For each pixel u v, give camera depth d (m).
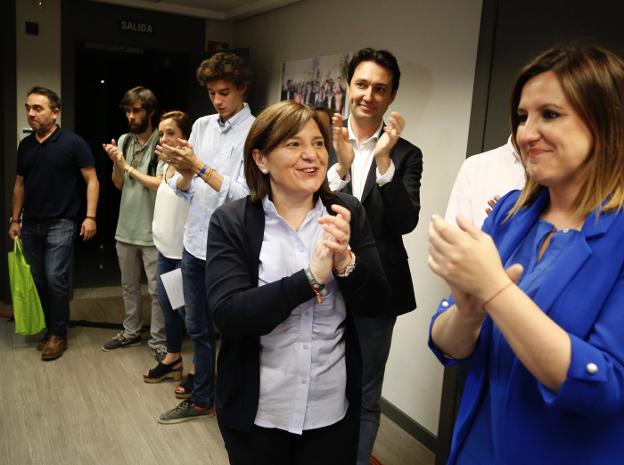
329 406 1.32
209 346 2.68
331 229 1.12
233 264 1.26
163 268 2.99
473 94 2.31
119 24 4.46
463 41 2.40
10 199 4.25
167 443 2.49
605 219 0.74
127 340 3.58
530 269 0.83
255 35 4.47
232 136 2.49
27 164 3.29
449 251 0.71
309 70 3.67
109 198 5.34
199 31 4.76
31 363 3.25
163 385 3.07
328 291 1.29
